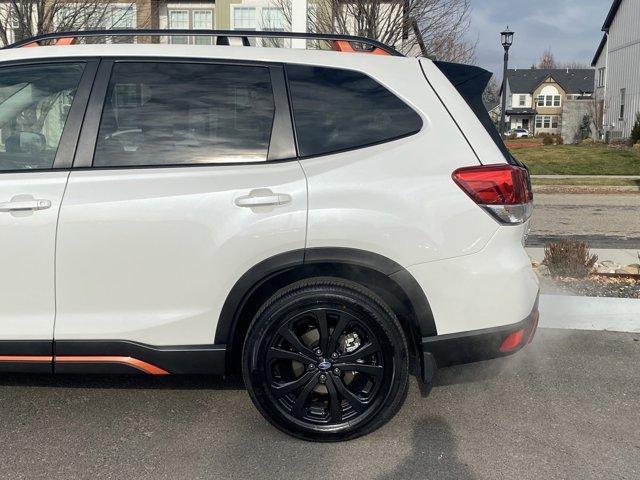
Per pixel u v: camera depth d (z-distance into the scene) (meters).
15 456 3.15
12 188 3.20
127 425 3.49
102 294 3.20
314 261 3.16
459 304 3.18
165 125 3.31
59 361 3.23
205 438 3.35
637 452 3.24
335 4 12.34
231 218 3.14
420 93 3.36
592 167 21.95
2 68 3.41
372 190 3.16
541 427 3.51
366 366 3.23
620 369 4.37
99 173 3.23
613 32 36.25
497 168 3.21
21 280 3.19
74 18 11.72
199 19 19.03
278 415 3.25
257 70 3.39
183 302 3.20
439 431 3.45
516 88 86.12
